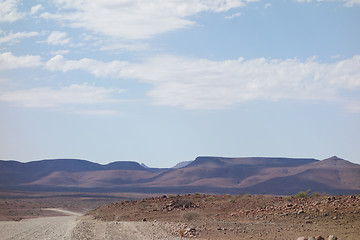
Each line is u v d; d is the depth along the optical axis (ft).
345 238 100.37
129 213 211.61
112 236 115.03
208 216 179.83
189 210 197.67
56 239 104.22
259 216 156.66
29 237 110.63
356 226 117.19
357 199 148.36
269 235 110.83
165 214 195.93
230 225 137.49
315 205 153.79
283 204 175.52
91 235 117.70
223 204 203.62
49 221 202.49
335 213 137.28
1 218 324.80
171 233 124.16
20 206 548.31
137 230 133.08
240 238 108.37
